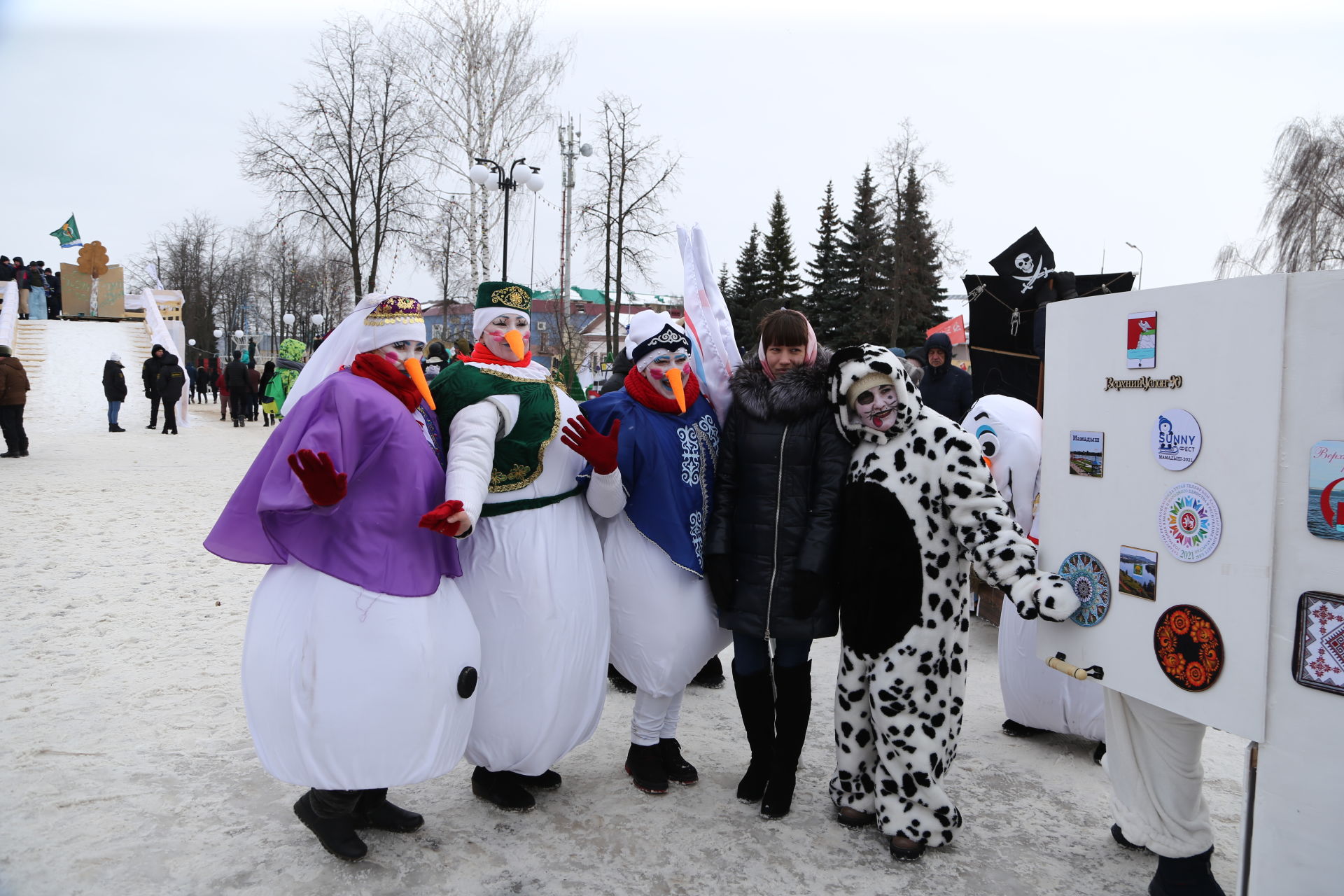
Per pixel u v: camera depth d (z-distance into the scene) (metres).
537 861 2.93
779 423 3.23
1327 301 1.97
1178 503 2.31
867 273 42.56
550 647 3.05
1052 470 2.73
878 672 3.01
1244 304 2.13
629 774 3.59
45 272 37.34
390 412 2.74
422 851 2.98
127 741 3.78
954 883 2.84
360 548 2.64
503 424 3.06
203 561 7.38
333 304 40.41
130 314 37.75
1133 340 2.43
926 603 2.96
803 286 49.91
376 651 2.58
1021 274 6.14
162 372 19.92
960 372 7.32
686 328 3.75
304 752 2.57
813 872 2.89
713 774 3.69
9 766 3.50
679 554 3.28
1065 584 2.62
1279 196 24.52
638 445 3.32
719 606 3.31
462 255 29.77
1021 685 3.91
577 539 3.21
